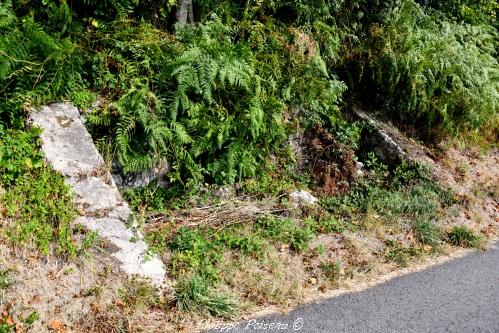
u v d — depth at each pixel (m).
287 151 7.97
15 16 6.19
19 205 4.70
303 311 4.83
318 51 8.31
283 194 7.14
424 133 9.55
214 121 6.77
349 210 7.21
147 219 5.87
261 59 7.85
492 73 10.53
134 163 6.00
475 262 6.41
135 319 4.34
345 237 6.46
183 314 4.52
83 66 6.31
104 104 6.13
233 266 5.34
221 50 6.68
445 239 7.01
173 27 7.73
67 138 5.48
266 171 7.62
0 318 3.92
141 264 4.89
